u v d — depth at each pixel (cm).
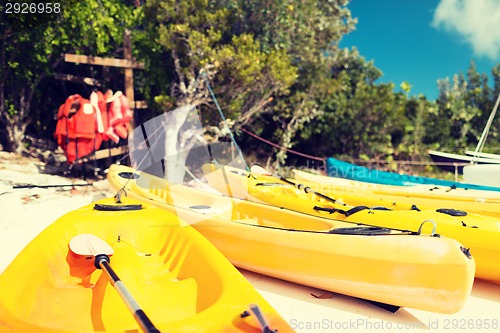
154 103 995
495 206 602
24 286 276
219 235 444
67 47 909
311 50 1174
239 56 919
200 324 221
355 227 396
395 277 331
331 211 509
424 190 694
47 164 926
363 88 1315
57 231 371
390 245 339
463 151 1447
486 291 430
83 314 282
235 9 1059
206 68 908
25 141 1014
